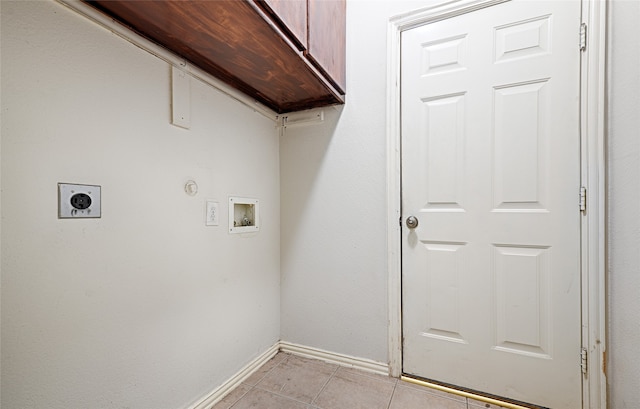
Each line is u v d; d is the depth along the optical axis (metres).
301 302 1.69
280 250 1.75
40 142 0.73
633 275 0.97
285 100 1.56
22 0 0.70
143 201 0.98
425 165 1.40
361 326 1.53
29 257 0.71
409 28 1.43
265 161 1.64
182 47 1.04
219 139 1.31
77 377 0.80
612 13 1.06
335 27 1.42
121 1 0.79
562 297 1.16
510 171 1.25
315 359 1.63
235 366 1.39
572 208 1.14
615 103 1.05
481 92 1.29
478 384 1.30
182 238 1.12
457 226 1.34
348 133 1.58
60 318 0.77
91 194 0.83
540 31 1.19
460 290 1.34
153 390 1.01
